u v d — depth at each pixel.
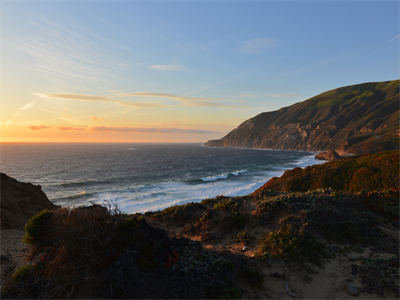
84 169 81.88
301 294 6.27
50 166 88.31
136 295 5.57
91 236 6.72
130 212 32.38
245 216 11.70
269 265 7.72
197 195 43.16
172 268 6.41
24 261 8.02
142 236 7.13
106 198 40.97
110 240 6.70
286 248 8.27
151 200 39.25
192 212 13.41
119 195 43.34
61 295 5.73
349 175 32.41
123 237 6.82
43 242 7.61
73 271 6.09
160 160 122.12
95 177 65.62
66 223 7.30
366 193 14.20
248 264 7.50
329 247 8.69
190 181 60.28
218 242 10.12
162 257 6.79
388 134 144.62
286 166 98.94
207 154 177.12
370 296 6.05
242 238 10.01
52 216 7.95
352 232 9.62
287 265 7.67
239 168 91.50
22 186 18.48
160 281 5.94
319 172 35.59
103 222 7.31
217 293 5.74
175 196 42.34
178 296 5.59
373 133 163.75
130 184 55.81
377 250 8.62
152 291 5.67
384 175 28.59
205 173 76.56
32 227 7.54
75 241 6.80
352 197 13.47
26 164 92.75
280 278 7.06
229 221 11.36
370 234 9.65
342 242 9.12
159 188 50.53
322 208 11.08
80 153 167.50
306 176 35.94
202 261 6.89
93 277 5.93
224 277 6.36
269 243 8.95
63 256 6.56
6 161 103.38
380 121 184.88
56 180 59.72
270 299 6.03
